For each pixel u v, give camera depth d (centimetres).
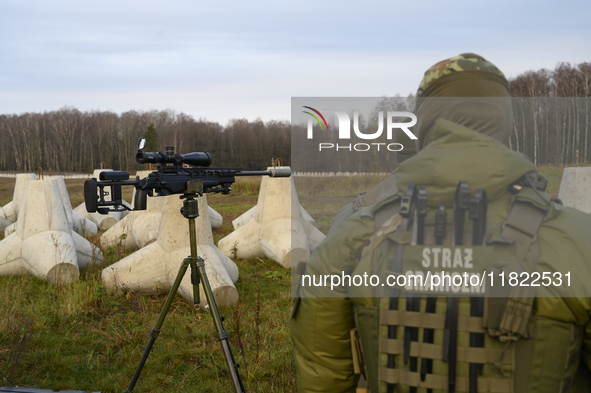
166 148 296
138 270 626
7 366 387
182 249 629
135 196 274
